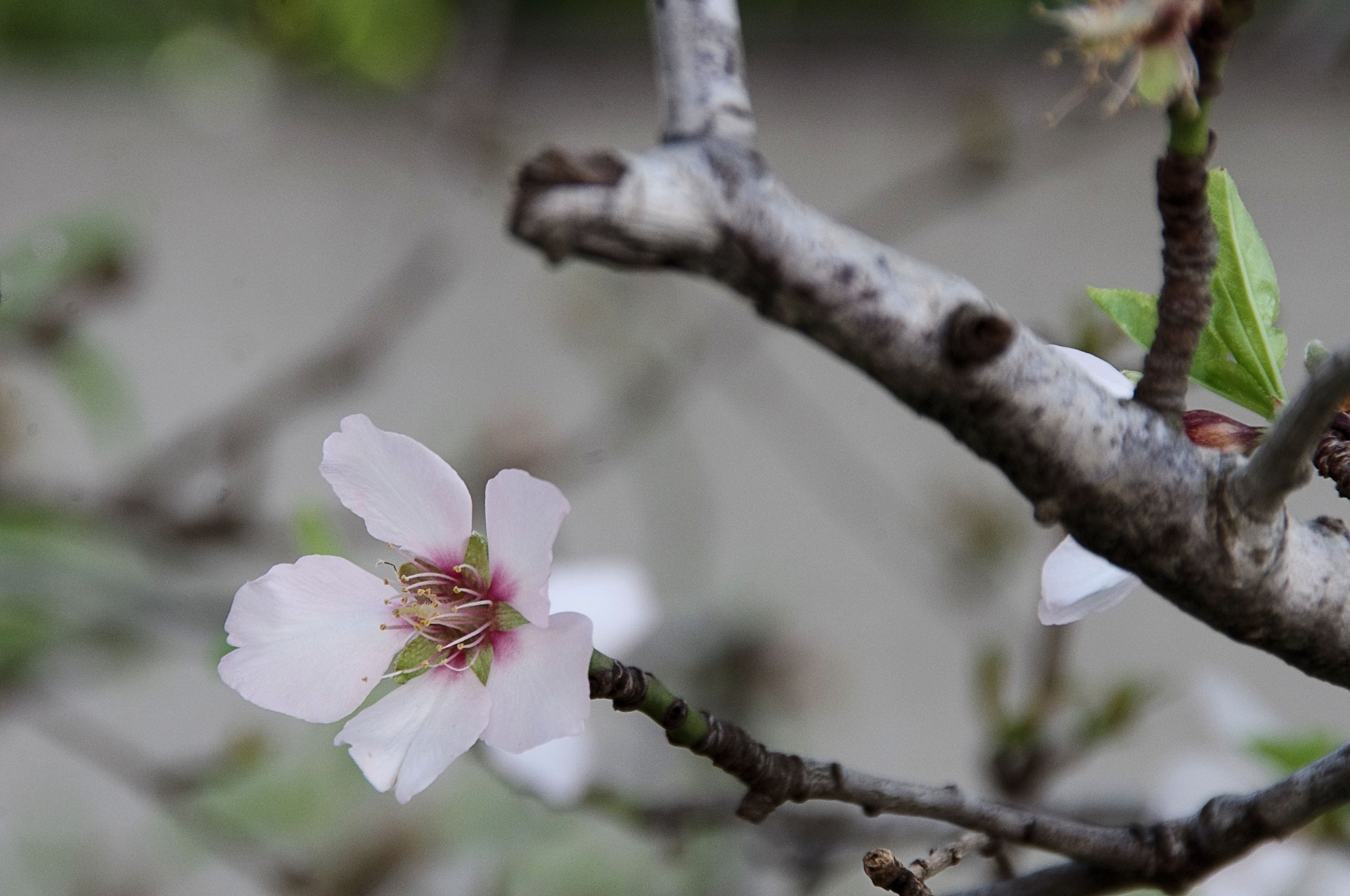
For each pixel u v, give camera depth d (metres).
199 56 1.41
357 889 0.85
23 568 0.82
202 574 0.94
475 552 0.55
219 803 0.84
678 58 0.51
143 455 1.05
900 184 1.33
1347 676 0.52
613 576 0.65
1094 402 0.51
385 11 1.26
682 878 0.89
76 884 1.04
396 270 1.26
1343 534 0.52
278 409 1.03
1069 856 0.54
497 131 1.22
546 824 0.88
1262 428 0.53
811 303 0.50
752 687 1.09
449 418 1.38
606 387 1.41
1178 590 0.52
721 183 0.50
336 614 0.55
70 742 0.83
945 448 1.55
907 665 1.36
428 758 0.54
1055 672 0.68
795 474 1.54
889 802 0.54
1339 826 0.64
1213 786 0.67
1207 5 0.50
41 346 0.90
